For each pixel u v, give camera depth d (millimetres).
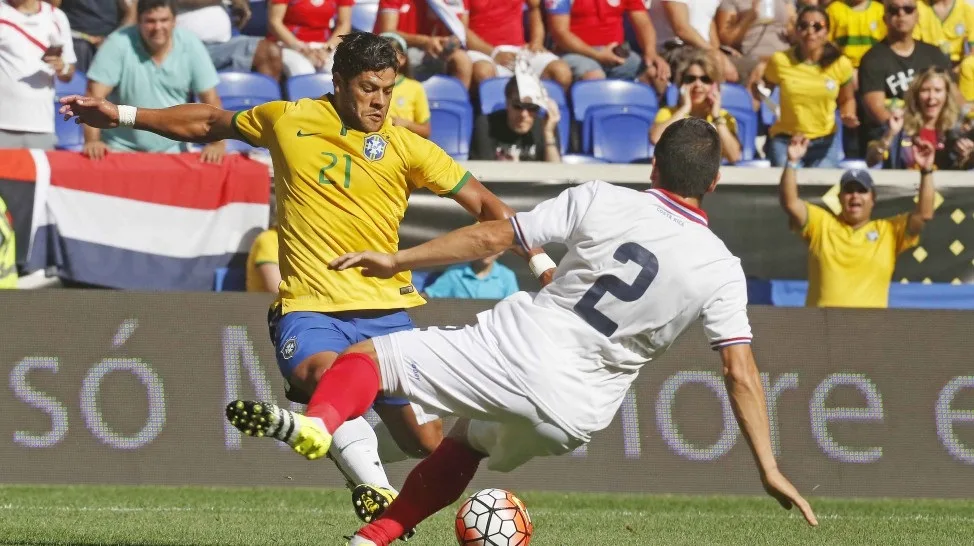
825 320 31094
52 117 36562
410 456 19766
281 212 19047
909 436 31062
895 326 31219
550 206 14562
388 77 18547
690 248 14266
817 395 30938
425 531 23109
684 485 30547
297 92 39094
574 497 31766
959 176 35469
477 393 14367
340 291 18672
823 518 27328
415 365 14516
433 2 41000
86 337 29969
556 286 14500
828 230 34938
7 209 31672
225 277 33031
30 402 29781
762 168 35688
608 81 40750
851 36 41688
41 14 36188
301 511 26516
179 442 29922
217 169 33219
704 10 42281
